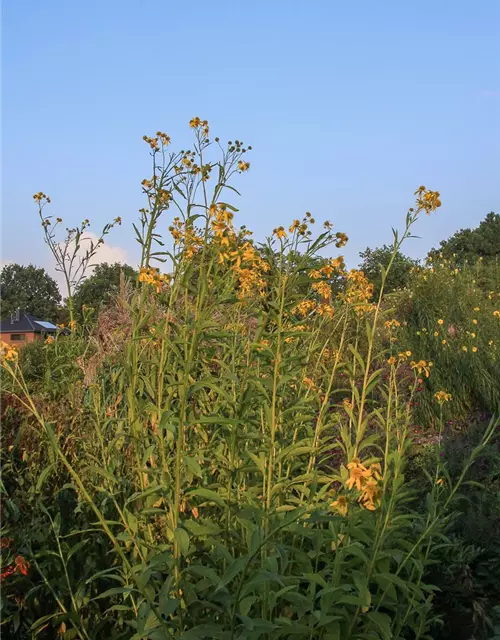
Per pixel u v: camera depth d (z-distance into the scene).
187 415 2.90
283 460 2.93
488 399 7.51
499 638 3.11
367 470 2.09
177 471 2.35
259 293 3.57
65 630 2.69
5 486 3.21
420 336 8.71
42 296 65.88
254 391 3.02
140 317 2.96
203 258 2.64
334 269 3.42
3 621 2.66
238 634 2.21
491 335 8.70
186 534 2.21
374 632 2.54
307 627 2.31
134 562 2.65
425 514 3.66
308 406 3.38
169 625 2.24
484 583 3.55
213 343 3.25
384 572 2.64
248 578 2.44
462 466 4.67
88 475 3.11
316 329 3.76
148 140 3.06
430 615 3.22
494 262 12.89
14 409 3.38
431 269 10.26
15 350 2.48
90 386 3.57
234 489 2.84
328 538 2.61
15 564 2.69
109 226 4.96
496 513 3.97
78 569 2.91
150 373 3.11
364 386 3.09
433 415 7.28
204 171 2.89
